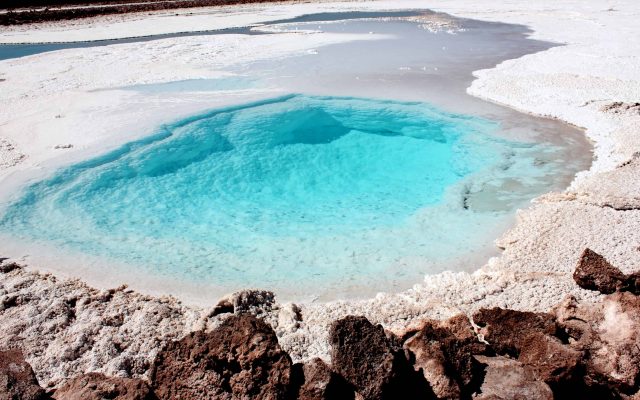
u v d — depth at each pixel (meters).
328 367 4.12
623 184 8.19
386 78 15.06
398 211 8.78
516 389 4.04
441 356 4.21
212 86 14.59
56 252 7.34
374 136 11.69
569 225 7.23
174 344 4.27
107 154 10.22
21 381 4.11
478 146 10.77
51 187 9.13
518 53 18.19
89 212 8.59
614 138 10.36
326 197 9.45
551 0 32.81
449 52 18.72
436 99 13.16
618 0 31.77
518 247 6.92
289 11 32.12
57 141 10.84
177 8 34.66
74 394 4.02
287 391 3.97
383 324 5.46
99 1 35.94
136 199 9.12
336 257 7.32
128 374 4.83
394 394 4.00
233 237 8.05
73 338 5.28
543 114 12.02
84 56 19.19
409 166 10.48
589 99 12.58
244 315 4.41
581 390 4.10
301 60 17.72
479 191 8.99
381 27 25.16
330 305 5.91
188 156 10.52
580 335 4.66
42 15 29.67
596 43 19.03
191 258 7.35
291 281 6.70
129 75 16.06
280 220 8.63
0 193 8.83
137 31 25.66
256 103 12.84
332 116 12.45
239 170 10.27
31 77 16.05
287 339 5.20
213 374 4.06
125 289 6.43
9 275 6.65
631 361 4.16
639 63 15.59
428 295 6.03
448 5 32.34
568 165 9.66
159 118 11.88
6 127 11.62
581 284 5.78
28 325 5.48
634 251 6.39
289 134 11.70
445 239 7.59
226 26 26.53
